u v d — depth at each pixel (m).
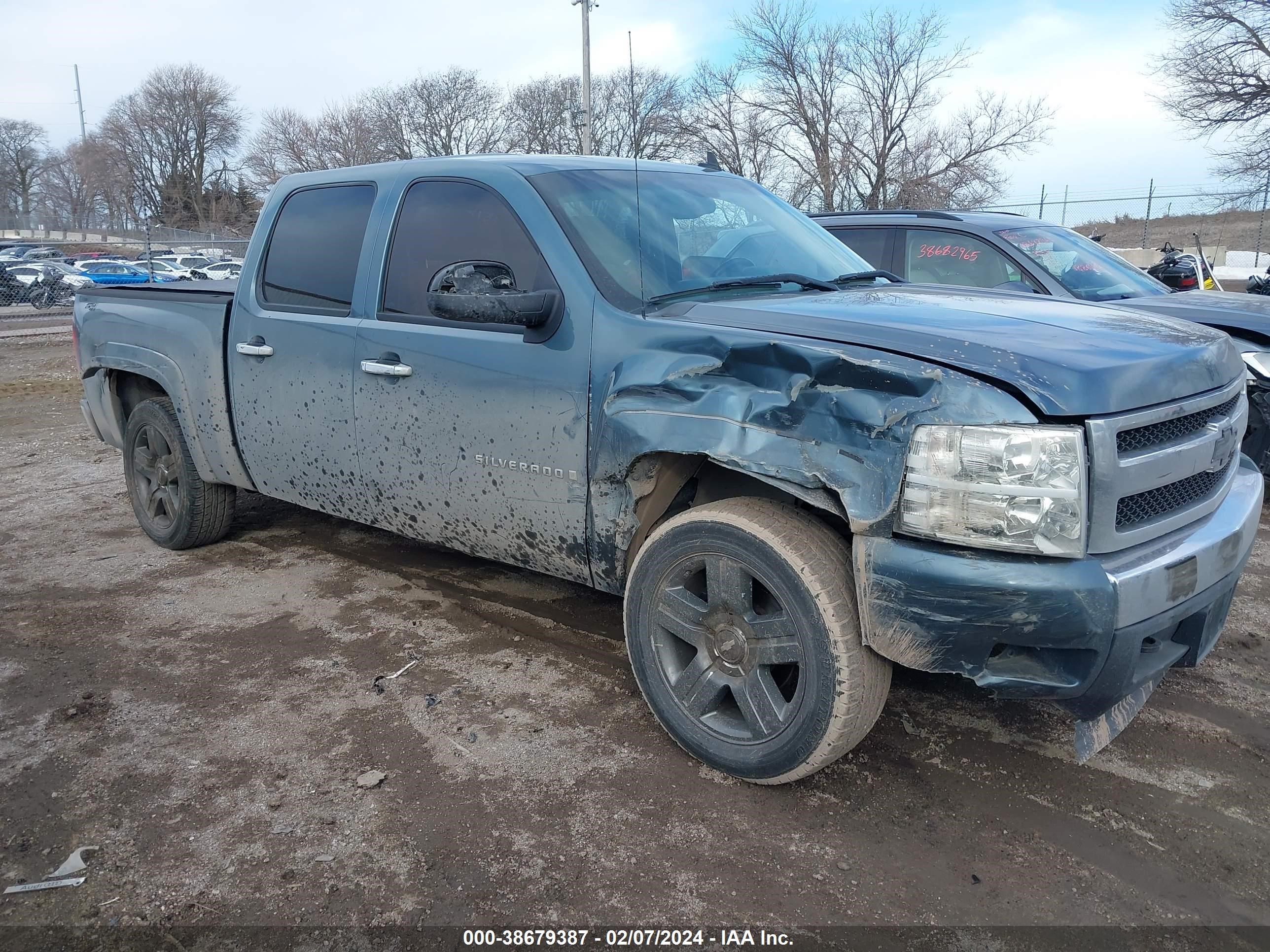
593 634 3.78
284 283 4.04
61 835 2.52
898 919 2.19
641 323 2.78
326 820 2.57
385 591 4.29
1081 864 2.38
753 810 2.61
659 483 2.81
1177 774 2.77
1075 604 2.15
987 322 2.57
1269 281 13.09
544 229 3.11
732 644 2.65
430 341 3.34
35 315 20.66
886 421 2.25
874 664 2.45
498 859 2.41
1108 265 6.18
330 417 3.78
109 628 3.91
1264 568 4.45
